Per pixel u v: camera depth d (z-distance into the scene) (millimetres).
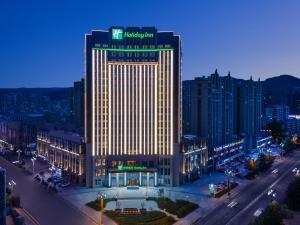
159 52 185000
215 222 128500
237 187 182500
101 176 181125
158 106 184375
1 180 109188
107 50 183375
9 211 132625
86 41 182000
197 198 160125
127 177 181875
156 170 181250
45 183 182875
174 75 183875
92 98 181500
